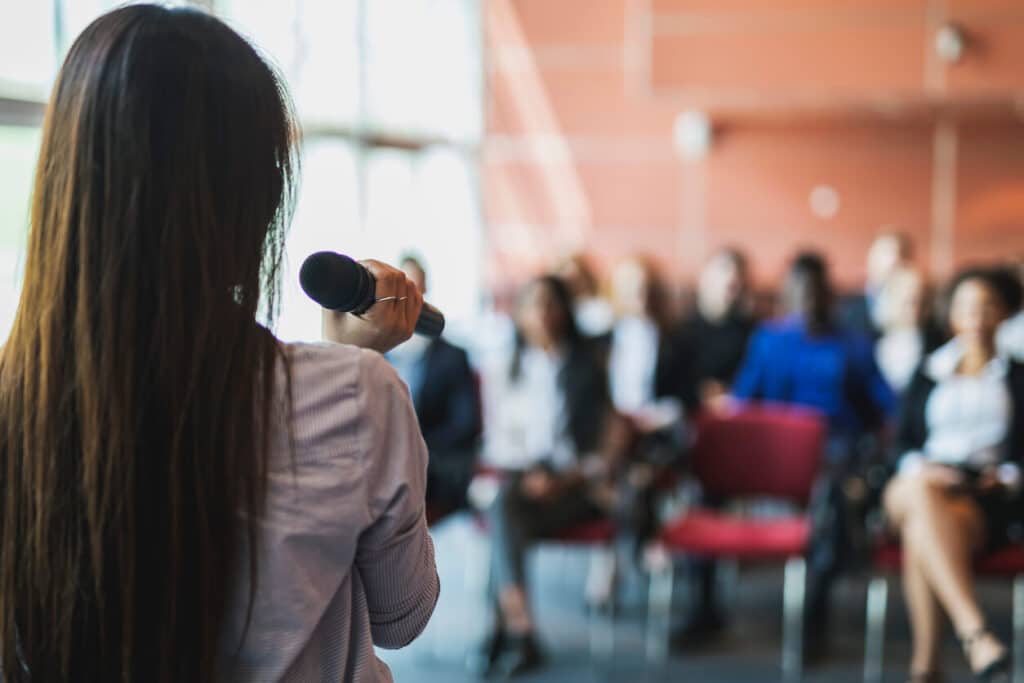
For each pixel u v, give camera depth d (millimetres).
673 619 4484
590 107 8000
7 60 4035
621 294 5203
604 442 4133
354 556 985
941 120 7438
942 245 7539
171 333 914
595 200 8062
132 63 926
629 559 4855
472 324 7629
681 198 7941
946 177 7512
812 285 4555
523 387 4246
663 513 5172
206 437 918
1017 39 6195
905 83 6328
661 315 5168
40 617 941
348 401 967
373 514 965
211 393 918
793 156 7766
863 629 4375
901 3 6324
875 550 3639
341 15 6391
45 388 929
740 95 6562
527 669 3836
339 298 974
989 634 3236
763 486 4109
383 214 7008
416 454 1009
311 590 941
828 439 4434
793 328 4598
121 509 909
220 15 1042
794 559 3822
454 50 7648
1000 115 7148
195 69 937
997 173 7422
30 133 4070
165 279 915
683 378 5094
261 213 964
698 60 6555
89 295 917
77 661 934
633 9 7863
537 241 8102
